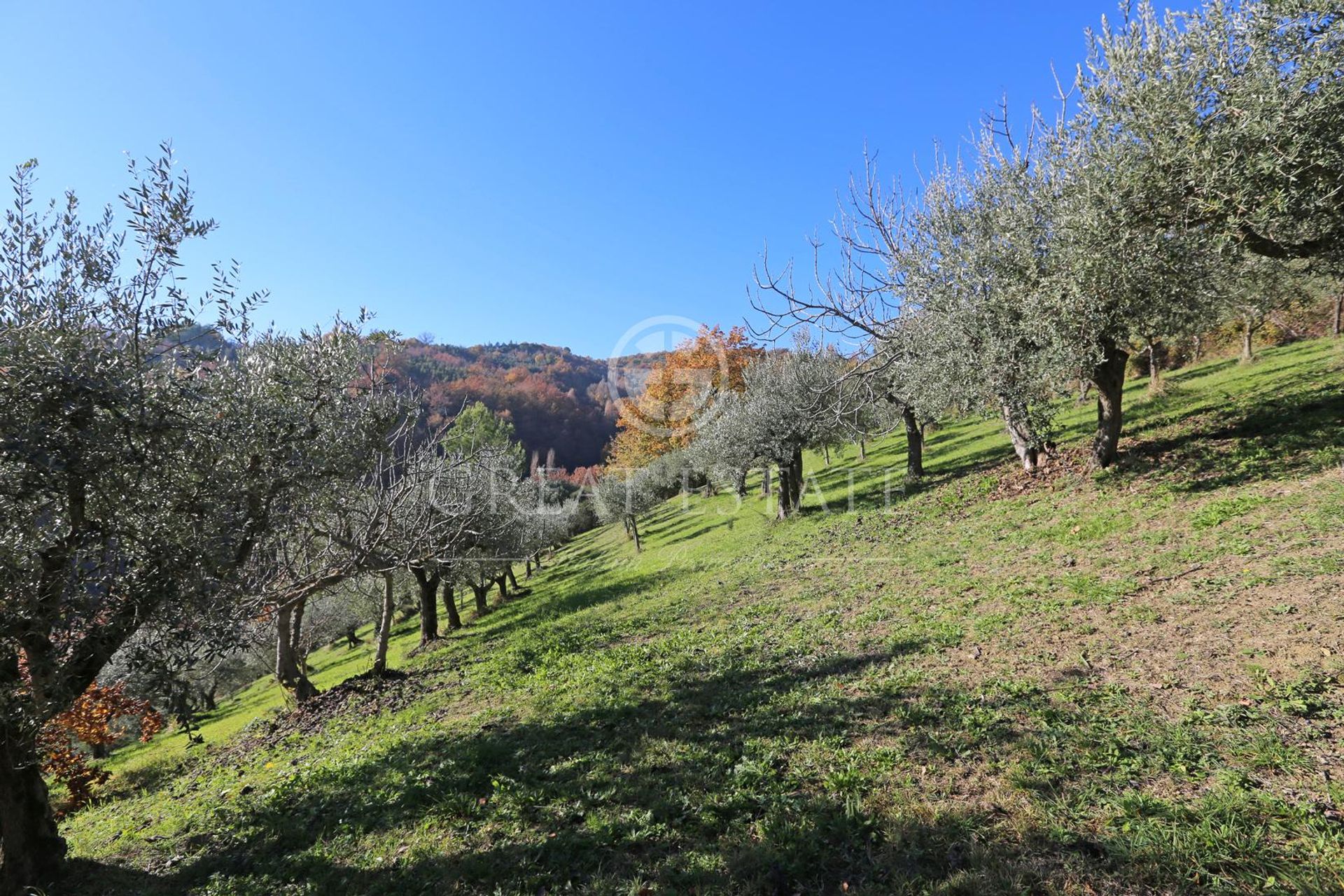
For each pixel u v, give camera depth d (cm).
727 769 567
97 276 521
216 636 575
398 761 776
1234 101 758
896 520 1791
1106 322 1003
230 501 588
